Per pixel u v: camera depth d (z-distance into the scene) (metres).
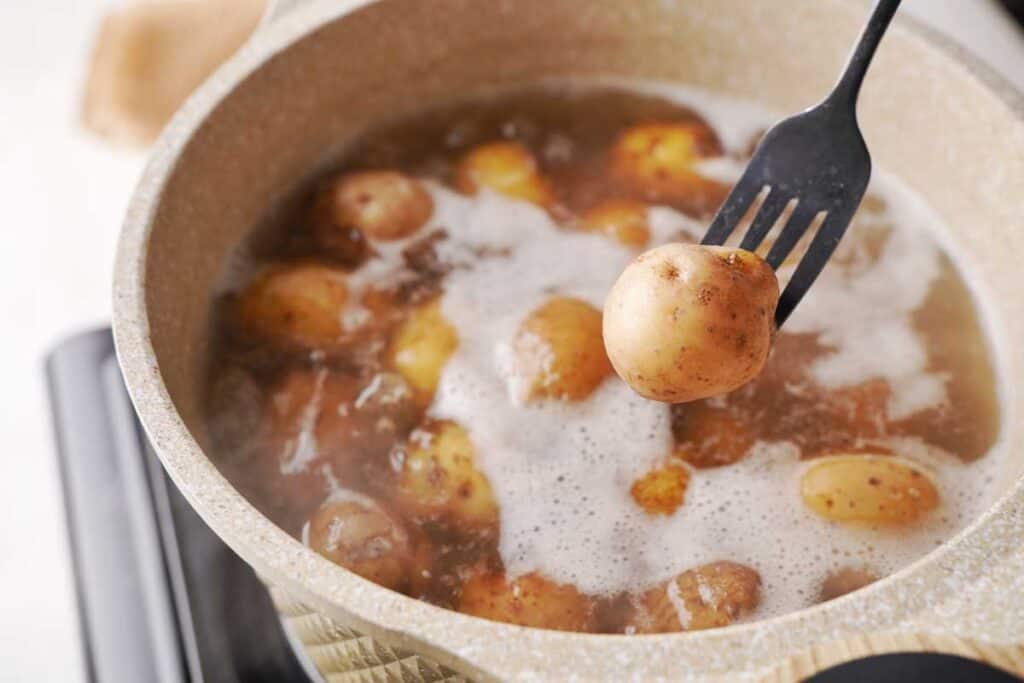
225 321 0.54
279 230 0.57
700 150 0.59
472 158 0.59
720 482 0.49
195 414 0.51
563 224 0.57
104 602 0.56
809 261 0.50
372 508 0.49
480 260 0.56
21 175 0.84
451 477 0.49
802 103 0.60
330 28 0.56
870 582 0.47
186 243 0.52
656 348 0.45
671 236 0.56
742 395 0.52
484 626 0.40
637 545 0.48
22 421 0.74
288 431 0.51
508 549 0.48
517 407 0.51
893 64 0.56
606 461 0.50
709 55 0.60
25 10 0.94
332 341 0.54
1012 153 0.52
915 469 0.49
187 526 0.57
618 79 0.62
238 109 0.54
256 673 0.53
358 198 0.57
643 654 0.40
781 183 0.50
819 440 0.51
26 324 0.77
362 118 0.60
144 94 0.81
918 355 0.53
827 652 0.39
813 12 0.57
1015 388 0.52
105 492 0.59
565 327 0.51
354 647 0.44
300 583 0.41
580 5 0.59
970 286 0.55
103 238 0.81
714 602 0.46
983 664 0.39
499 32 0.60
